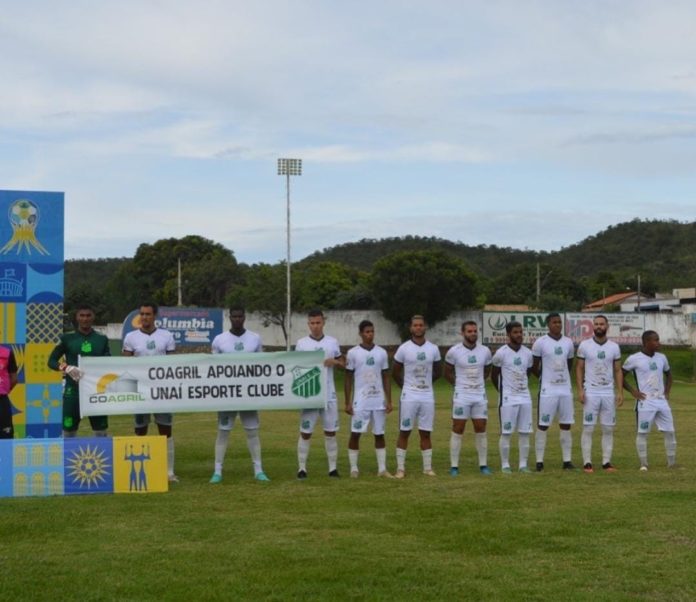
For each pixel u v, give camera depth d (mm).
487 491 12055
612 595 7195
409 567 8023
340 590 7312
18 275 14750
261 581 7555
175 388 13242
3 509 10742
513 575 7785
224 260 74438
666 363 14906
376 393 13789
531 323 53094
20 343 14750
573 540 9070
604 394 14492
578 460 16328
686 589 7391
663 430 14828
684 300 79438
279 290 59594
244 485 12703
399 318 60469
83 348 13422
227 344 13828
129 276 77562
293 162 52812
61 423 14852
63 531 9500
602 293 100312
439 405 34938
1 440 11812
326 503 11109
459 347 14164
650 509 10672
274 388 13398
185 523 9898
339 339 61062
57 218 14961
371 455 17188
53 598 7090
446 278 59688
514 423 14375
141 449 12078
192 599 7074
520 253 134750
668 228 136500
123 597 7121
